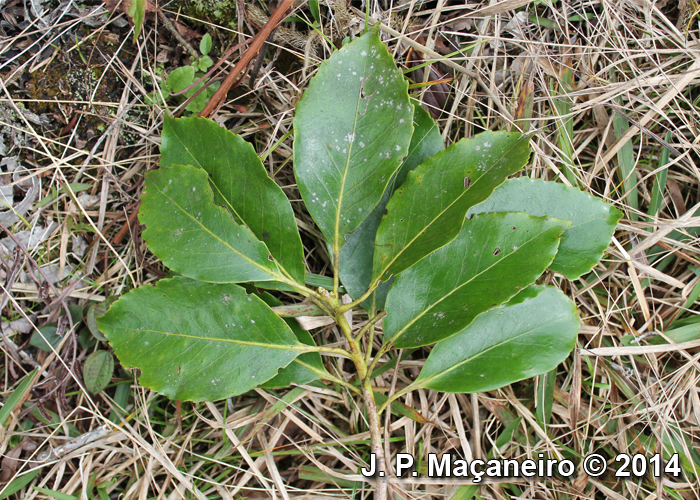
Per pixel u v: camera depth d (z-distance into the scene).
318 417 0.48
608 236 0.45
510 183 0.45
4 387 0.48
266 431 0.48
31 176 0.48
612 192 0.49
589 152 0.50
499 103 0.48
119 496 0.48
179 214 0.42
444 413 0.49
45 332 0.47
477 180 0.43
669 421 0.48
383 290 0.46
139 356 0.43
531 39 0.49
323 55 0.48
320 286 0.45
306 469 0.48
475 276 0.43
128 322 0.43
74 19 0.48
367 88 0.43
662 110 0.49
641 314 0.49
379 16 0.48
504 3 0.48
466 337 0.45
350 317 0.48
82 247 0.48
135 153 0.48
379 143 0.43
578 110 0.49
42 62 0.48
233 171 0.43
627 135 0.49
